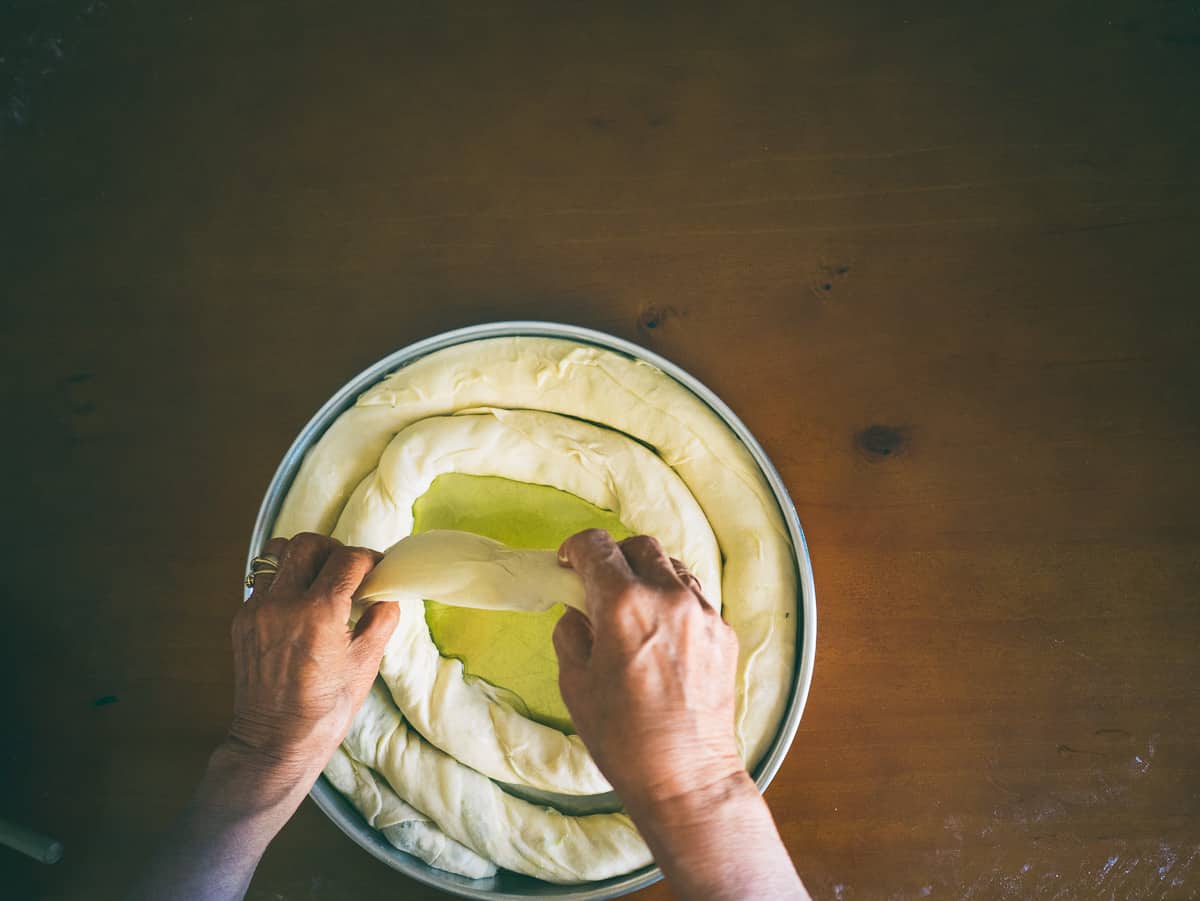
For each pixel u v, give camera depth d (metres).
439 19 1.42
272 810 0.87
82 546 1.34
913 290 1.32
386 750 1.15
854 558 1.26
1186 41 1.35
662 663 0.71
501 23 1.41
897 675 1.24
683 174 1.36
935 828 1.21
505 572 0.93
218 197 1.41
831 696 1.24
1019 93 1.35
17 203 1.43
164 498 1.34
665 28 1.39
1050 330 1.30
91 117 1.44
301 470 1.22
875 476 1.28
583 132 1.38
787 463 1.29
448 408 1.24
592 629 0.78
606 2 1.41
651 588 0.72
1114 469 1.27
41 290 1.41
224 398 1.36
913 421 1.29
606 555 0.74
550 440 1.21
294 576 0.89
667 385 1.22
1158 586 1.24
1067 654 1.23
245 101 1.43
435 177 1.39
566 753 1.13
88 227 1.42
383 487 1.18
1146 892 1.19
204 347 1.38
